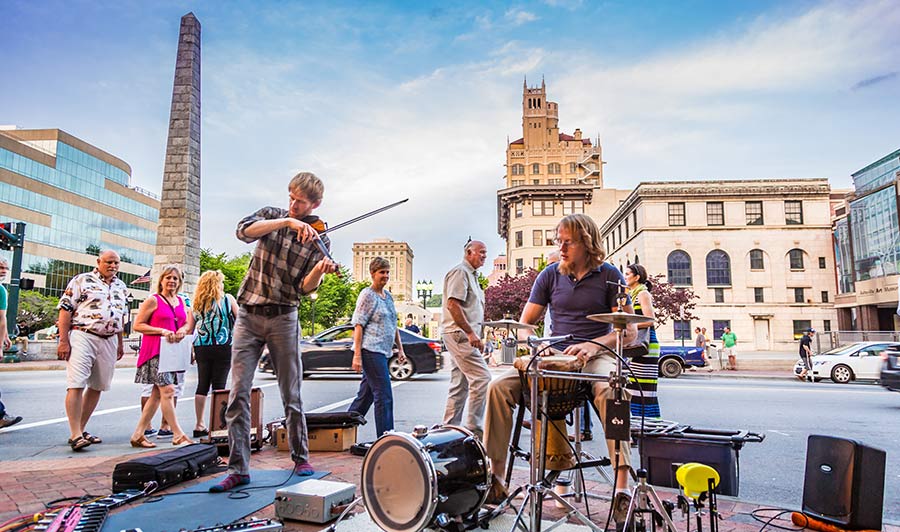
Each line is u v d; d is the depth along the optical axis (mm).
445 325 4918
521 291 31719
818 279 37656
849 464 3186
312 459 4992
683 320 30875
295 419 4254
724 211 38562
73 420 5352
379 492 2500
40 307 37656
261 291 4027
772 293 37719
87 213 74250
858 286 35875
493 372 19641
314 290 4070
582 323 3428
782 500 4074
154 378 5441
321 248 3826
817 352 25859
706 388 12969
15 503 3533
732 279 37875
